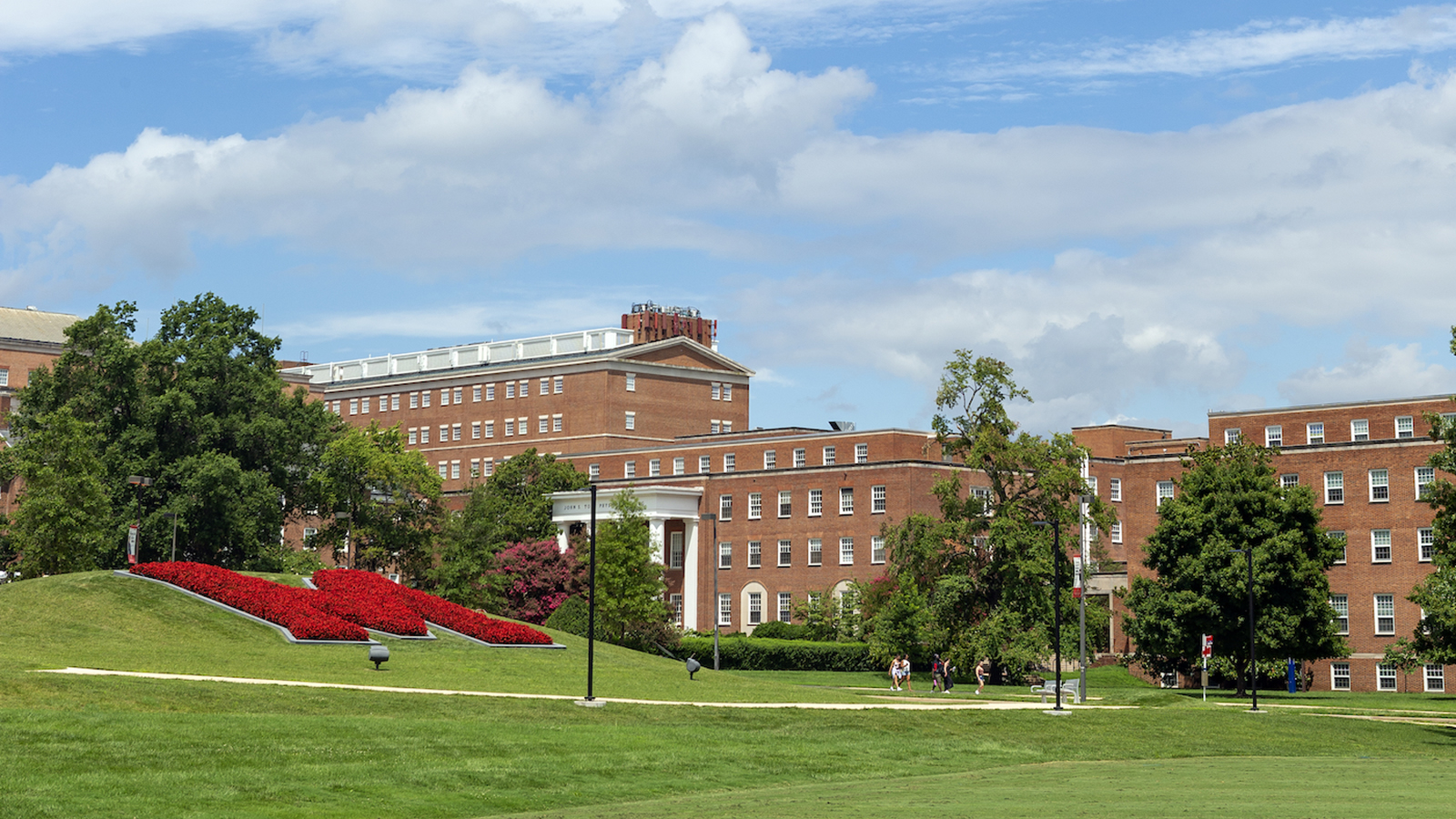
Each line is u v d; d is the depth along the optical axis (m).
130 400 99.50
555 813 31.78
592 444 151.12
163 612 65.31
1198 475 81.81
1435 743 54.56
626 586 98.06
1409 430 100.12
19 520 86.06
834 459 116.50
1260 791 34.16
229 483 96.38
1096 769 42.84
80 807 29.20
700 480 117.38
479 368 162.00
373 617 68.19
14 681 42.16
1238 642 78.75
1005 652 79.12
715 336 171.62
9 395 147.00
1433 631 58.34
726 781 38.78
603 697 53.91
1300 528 79.94
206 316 105.50
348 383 175.75
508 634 70.56
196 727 37.75
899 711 54.25
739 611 113.38
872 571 105.75
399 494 114.88
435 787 34.50
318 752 36.66
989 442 83.19
